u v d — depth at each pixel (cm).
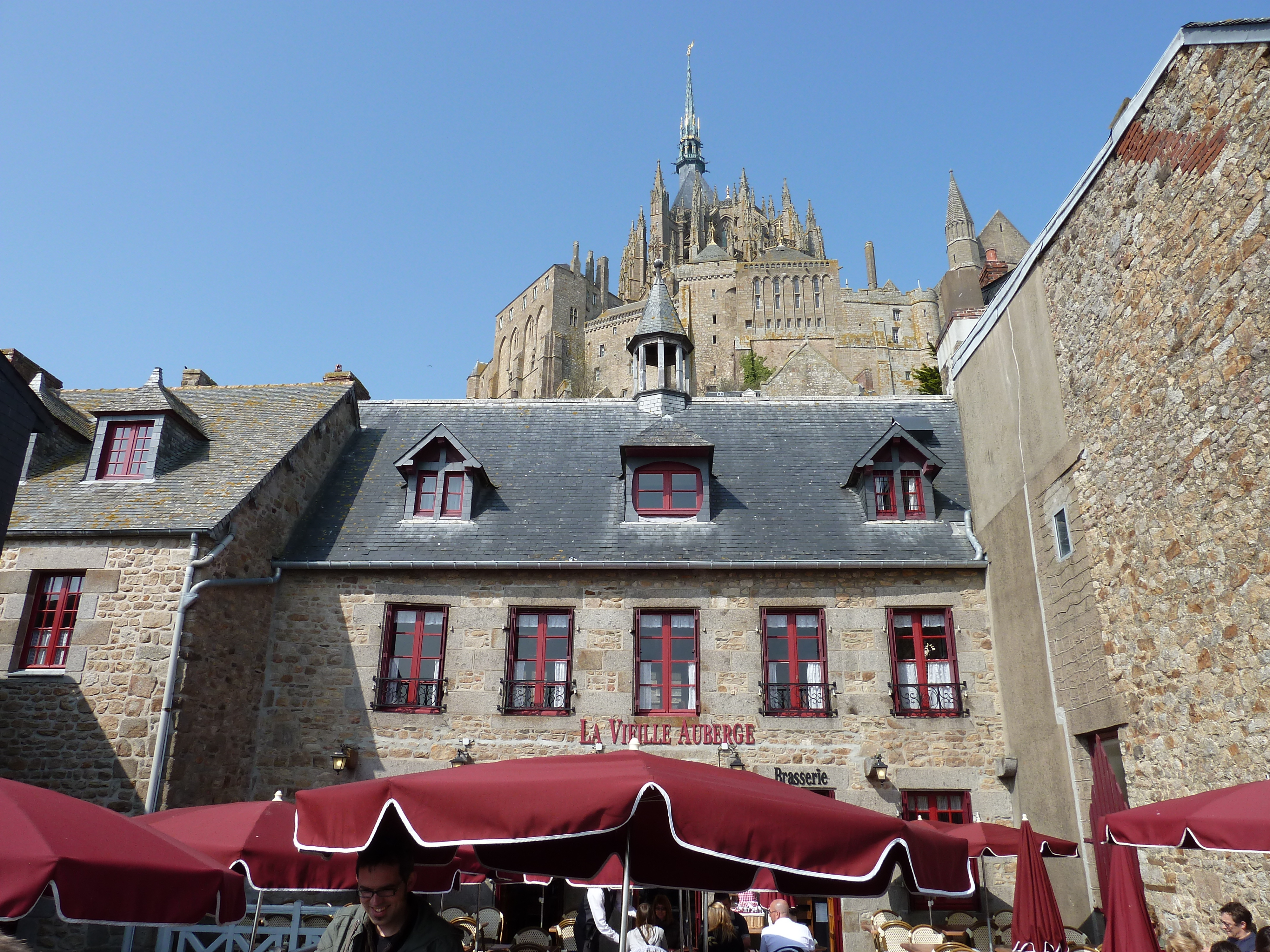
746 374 7600
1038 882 841
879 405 1803
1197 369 904
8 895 438
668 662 1371
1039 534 1236
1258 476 815
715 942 820
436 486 1534
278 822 693
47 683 1182
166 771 1139
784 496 1554
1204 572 891
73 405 1695
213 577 1256
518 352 9656
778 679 1362
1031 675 1241
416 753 1314
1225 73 858
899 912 1246
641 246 10438
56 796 539
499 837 452
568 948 1070
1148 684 983
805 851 464
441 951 406
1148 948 628
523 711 1331
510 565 1383
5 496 1166
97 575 1233
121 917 473
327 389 1755
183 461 1469
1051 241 1212
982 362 1457
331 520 1508
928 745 1309
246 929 991
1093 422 1100
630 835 577
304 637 1373
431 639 1389
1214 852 884
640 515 1498
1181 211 928
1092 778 1109
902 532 1458
